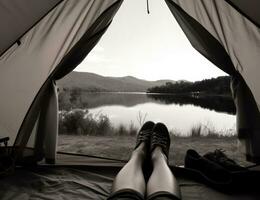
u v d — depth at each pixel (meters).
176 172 1.41
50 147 1.58
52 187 1.24
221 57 1.65
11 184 1.27
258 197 1.15
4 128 1.63
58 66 1.58
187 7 1.64
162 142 1.41
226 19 1.57
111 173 1.45
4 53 1.51
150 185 0.96
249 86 1.62
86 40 1.61
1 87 1.58
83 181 1.31
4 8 1.36
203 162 1.37
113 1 1.59
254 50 1.57
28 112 1.56
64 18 1.56
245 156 1.66
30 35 1.54
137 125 3.04
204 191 1.20
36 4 1.40
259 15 1.40
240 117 1.65
